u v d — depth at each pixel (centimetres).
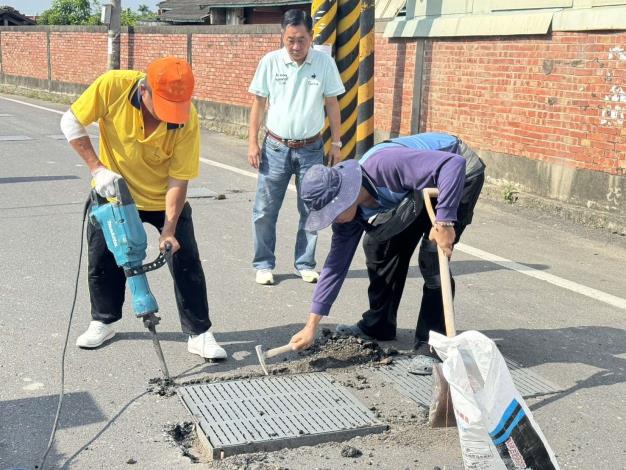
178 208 442
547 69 876
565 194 868
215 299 582
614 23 780
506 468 304
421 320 485
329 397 427
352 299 590
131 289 437
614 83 794
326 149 1015
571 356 489
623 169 795
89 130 1508
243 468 355
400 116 1145
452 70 1032
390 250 479
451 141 442
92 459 361
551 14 865
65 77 2341
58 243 724
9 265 653
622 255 724
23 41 2572
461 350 308
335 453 372
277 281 630
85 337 482
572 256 718
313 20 995
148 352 481
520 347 501
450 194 375
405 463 363
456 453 372
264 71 601
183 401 418
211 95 1652
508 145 945
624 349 502
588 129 830
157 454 367
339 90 610
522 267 680
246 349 491
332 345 495
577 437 390
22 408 406
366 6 1074
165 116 400
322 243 754
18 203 892
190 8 2823
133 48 1952
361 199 389
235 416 401
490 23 947
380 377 454
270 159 607
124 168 445
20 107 2056
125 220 427
